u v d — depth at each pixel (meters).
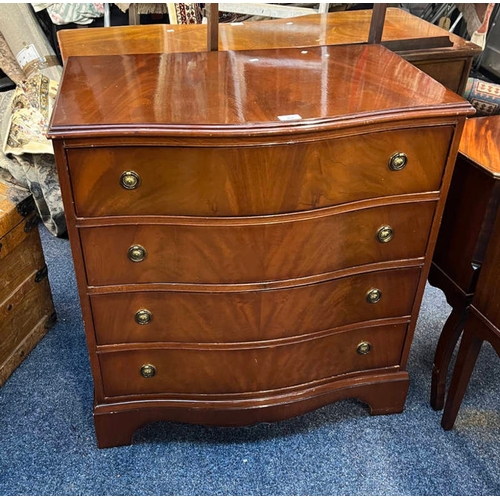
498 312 1.34
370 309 1.46
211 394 1.49
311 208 1.23
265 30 2.01
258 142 1.10
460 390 1.53
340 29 2.03
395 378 1.59
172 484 1.46
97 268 1.25
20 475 1.46
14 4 2.47
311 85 1.27
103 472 1.48
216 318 1.35
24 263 1.75
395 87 1.27
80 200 1.15
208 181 1.15
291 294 1.34
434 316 2.04
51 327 1.95
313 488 1.46
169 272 1.28
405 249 1.37
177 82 1.28
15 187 1.73
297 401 1.52
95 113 1.11
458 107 1.17
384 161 1.21
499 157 1.35
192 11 2.40
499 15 3.26
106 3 2.47
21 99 2.22
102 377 1.43
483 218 1.36
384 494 1.44
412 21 2.16
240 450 1.55
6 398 1.68
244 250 1.25
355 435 1.60
